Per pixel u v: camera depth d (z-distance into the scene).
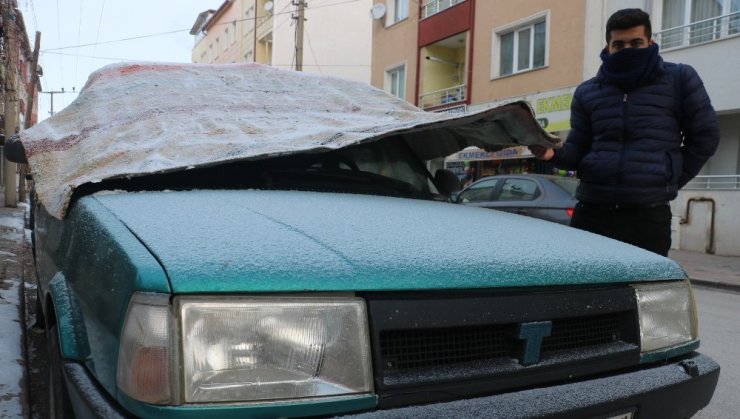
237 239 1.53
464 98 17.14
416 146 3.57
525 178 7.82
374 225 1.85
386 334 1.44
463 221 2.15
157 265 1.36
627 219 3.13
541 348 1.66
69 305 1.78
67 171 2.50
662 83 3.04
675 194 3.13
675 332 2.02
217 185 2.55
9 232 9.52
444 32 17.61
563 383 1.68
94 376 1.49
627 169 3.04
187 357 1.26
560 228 2.40
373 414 1.36
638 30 3.00
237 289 1.32
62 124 3.00
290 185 2.67
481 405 1.47
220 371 1.28
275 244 1.52
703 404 1.98
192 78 3.28
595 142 3.23
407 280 1.47
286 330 1.34
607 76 3.12
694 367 1.94
